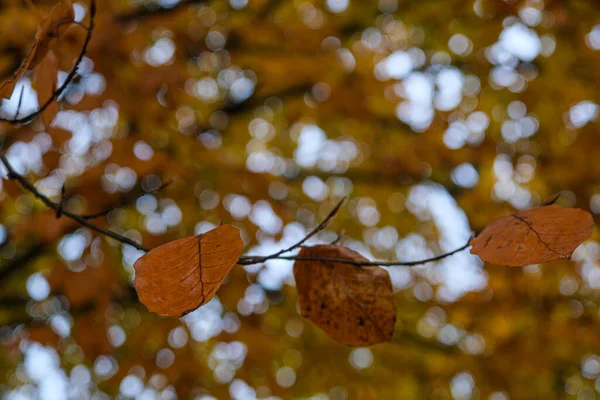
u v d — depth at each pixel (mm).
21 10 2400
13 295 3805
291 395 4293
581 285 4113
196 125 3492
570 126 4191
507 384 3998
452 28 4156
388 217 5000
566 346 4062
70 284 2779
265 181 3297
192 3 3057
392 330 1122
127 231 3557
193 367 3312
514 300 3832
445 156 4160
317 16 4145
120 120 3291
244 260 981
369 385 4281
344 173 4625
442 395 4484
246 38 3598
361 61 4141
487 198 4297
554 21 3648
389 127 4391
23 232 2742
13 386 4711
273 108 4527
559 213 880
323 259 1047
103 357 3318
